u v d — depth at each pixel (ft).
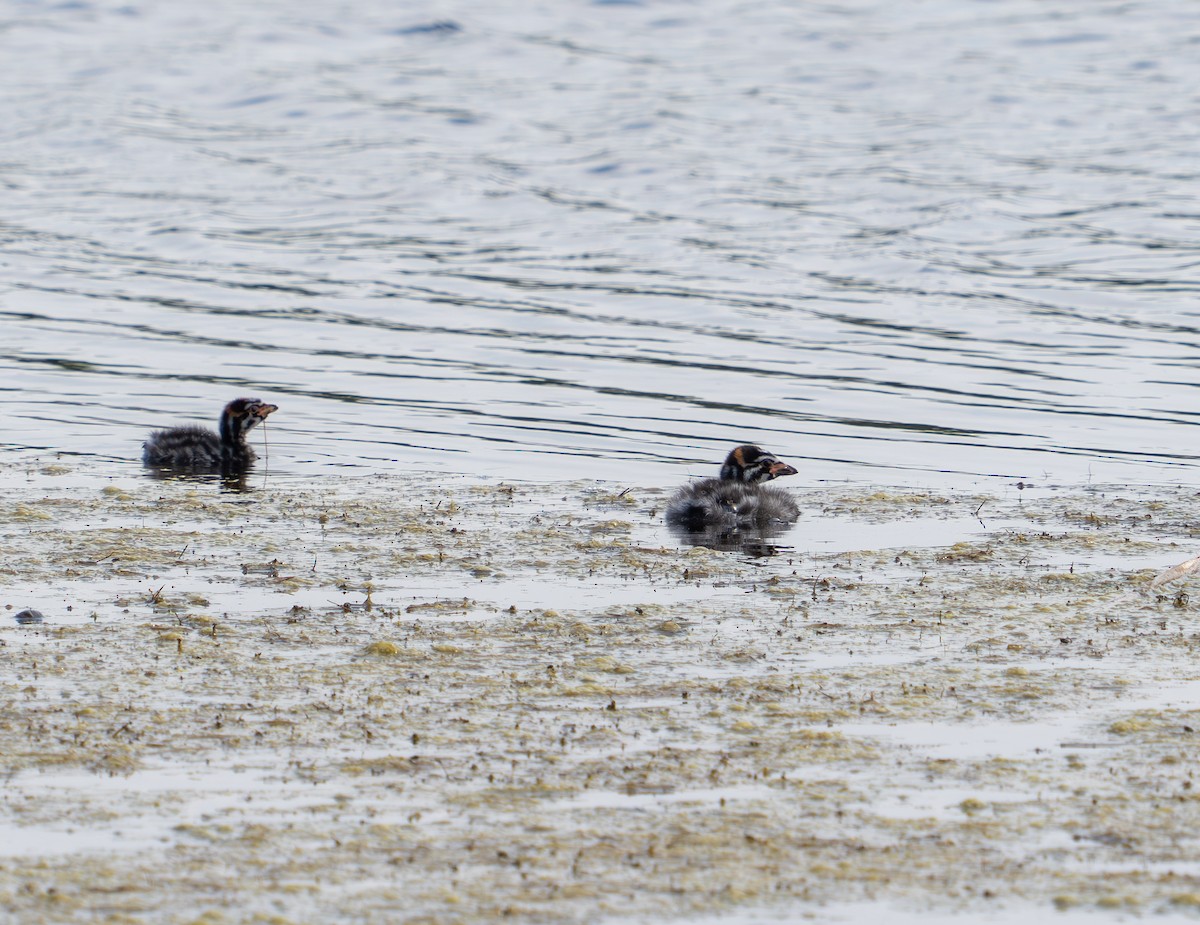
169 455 60.64
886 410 70.28
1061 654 38.04
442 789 29.78
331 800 29.27
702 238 113.50
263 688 35.27
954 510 53.93
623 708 34.27
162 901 25.35
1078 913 25.25
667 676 36.47
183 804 29.01
